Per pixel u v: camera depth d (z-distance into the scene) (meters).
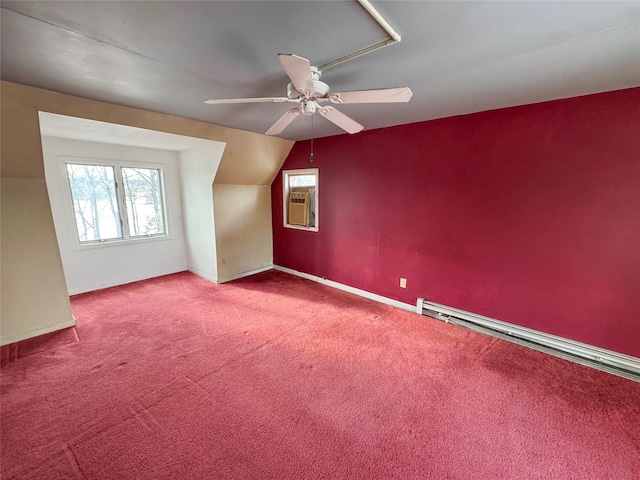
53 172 3.54
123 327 2.99
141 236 4.48
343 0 1.16
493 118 2.63
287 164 4.55
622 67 1.74
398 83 2.04
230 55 1.64
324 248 4.29
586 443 1.67
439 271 3.16
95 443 1.65
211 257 4.42
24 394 2.02
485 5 1.19
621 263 2.20
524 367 2.36
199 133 3.32
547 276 2.52
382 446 1.66
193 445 1.65
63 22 1.31
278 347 2.66
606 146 2.16
